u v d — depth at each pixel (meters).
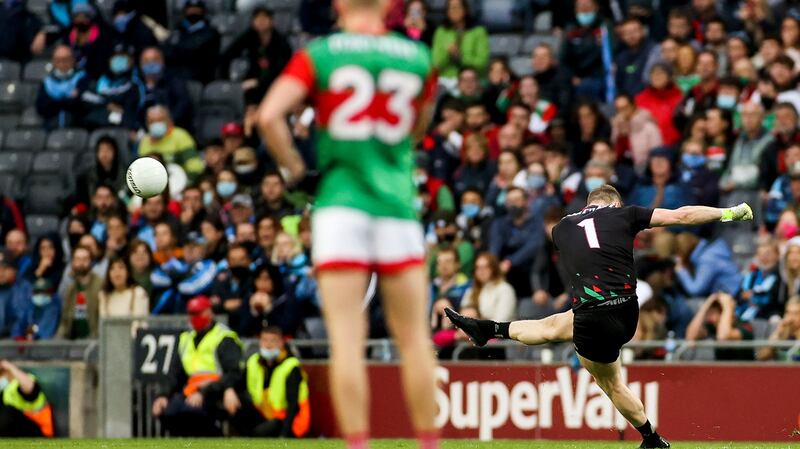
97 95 72.00
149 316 51.28
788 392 45.84
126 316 51.28
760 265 50.12
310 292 52.97
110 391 51.19
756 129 56.16
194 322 49.72
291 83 19.94
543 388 47.97
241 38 70.06
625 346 47.41
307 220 53.81
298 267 52.97
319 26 73.50
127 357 51.16
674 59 61.16
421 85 20.52
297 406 48.78
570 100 62.84
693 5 64.75
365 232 19.94
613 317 32.50
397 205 20.11
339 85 19.98
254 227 54.25
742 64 58.97
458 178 59.25
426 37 67.44
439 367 49.25
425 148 61.12
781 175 55.50
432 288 52.28
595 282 32.56
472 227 56.34
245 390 49.25
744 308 50.22
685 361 47.28
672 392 46.88
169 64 72.69
